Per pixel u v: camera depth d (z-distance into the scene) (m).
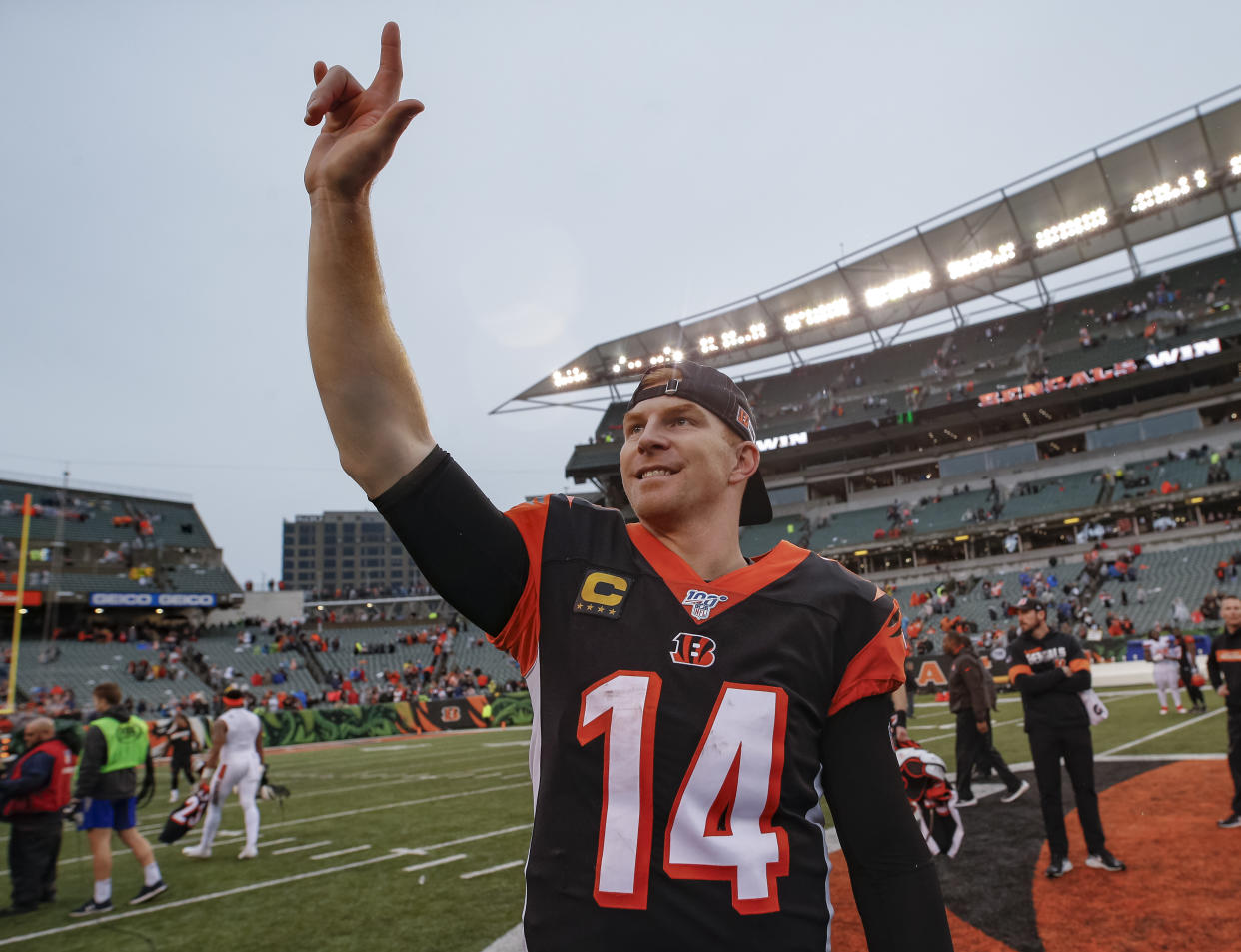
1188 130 28.02
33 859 6.32
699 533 1.43
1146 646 20.33
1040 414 37.69
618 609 1.26
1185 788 7.66
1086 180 30.25
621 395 47.25
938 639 28.92
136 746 6.52
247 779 7.91
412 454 1.20
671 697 1.18
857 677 1.33
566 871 1.11
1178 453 32.47
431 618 41.56
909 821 1.33
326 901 6.00
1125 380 33.25
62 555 36.00
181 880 6.96
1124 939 4.19
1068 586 29.89
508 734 24.56
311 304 1.16
